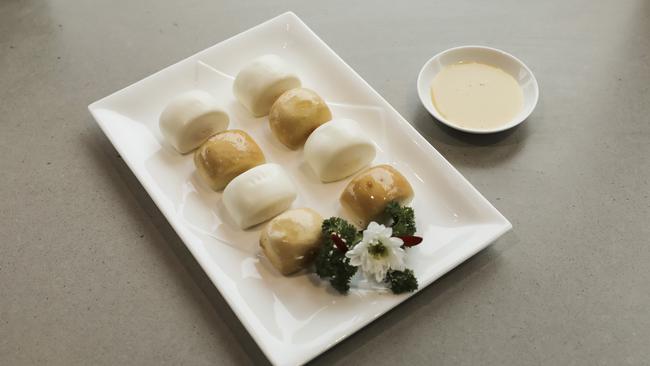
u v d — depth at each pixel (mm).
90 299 880
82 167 958
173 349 853
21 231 920
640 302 861
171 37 1055
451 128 963
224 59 1009
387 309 843
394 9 1063
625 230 896
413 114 979
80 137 980
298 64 1007
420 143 932
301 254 858
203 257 873
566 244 891
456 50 979
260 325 841
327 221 859
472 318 858
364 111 964
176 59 1037
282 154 952
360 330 855
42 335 865
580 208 910
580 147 946
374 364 840
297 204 919
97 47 1048
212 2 1083
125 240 910
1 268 900
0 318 875
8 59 1039
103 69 1030
